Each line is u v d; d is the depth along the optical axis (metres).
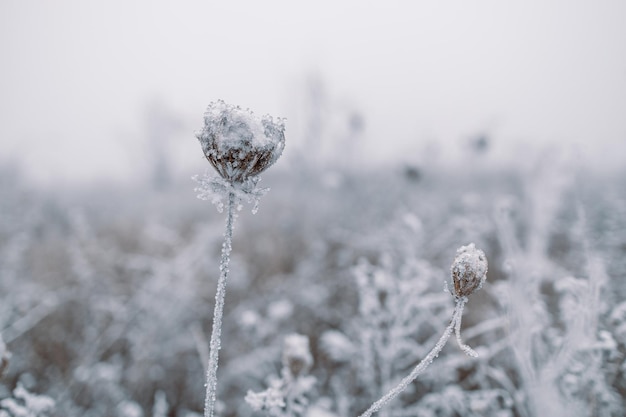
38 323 3.70
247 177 1.11
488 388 2.30
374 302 2.77
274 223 6.02
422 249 3.81
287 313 3.50
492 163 5.39
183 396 3.09
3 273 4.46
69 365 3.25
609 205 4.39
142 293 3.93
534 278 2.35
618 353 1.92
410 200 5.30
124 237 5.83
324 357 3.20
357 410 2.60
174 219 6.76
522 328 2.02
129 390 3.05
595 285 2.00
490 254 4.02
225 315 4.02
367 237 4.55
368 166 5.74
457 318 1.18
